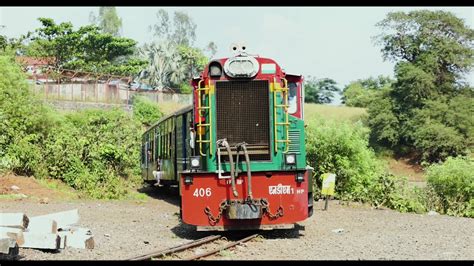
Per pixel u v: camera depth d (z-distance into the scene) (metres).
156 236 12.93
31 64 54.06
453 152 58.84
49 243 10.47
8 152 24.12
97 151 26.25
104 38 61.16
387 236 13.40
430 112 59.75
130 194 24.25
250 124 12.40
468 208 22.20
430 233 14.26
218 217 12.14
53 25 59.59
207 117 12.41
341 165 25.66
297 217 12.21
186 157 16.84
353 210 20.27
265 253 10.70
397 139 62.00
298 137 13.04
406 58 66.75
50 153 24.73
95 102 50.06
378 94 64.50
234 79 12.42
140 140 34.22
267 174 12.20
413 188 24.23
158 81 72.44
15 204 18.72
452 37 64.81
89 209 18.41
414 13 65.69
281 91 12.53
